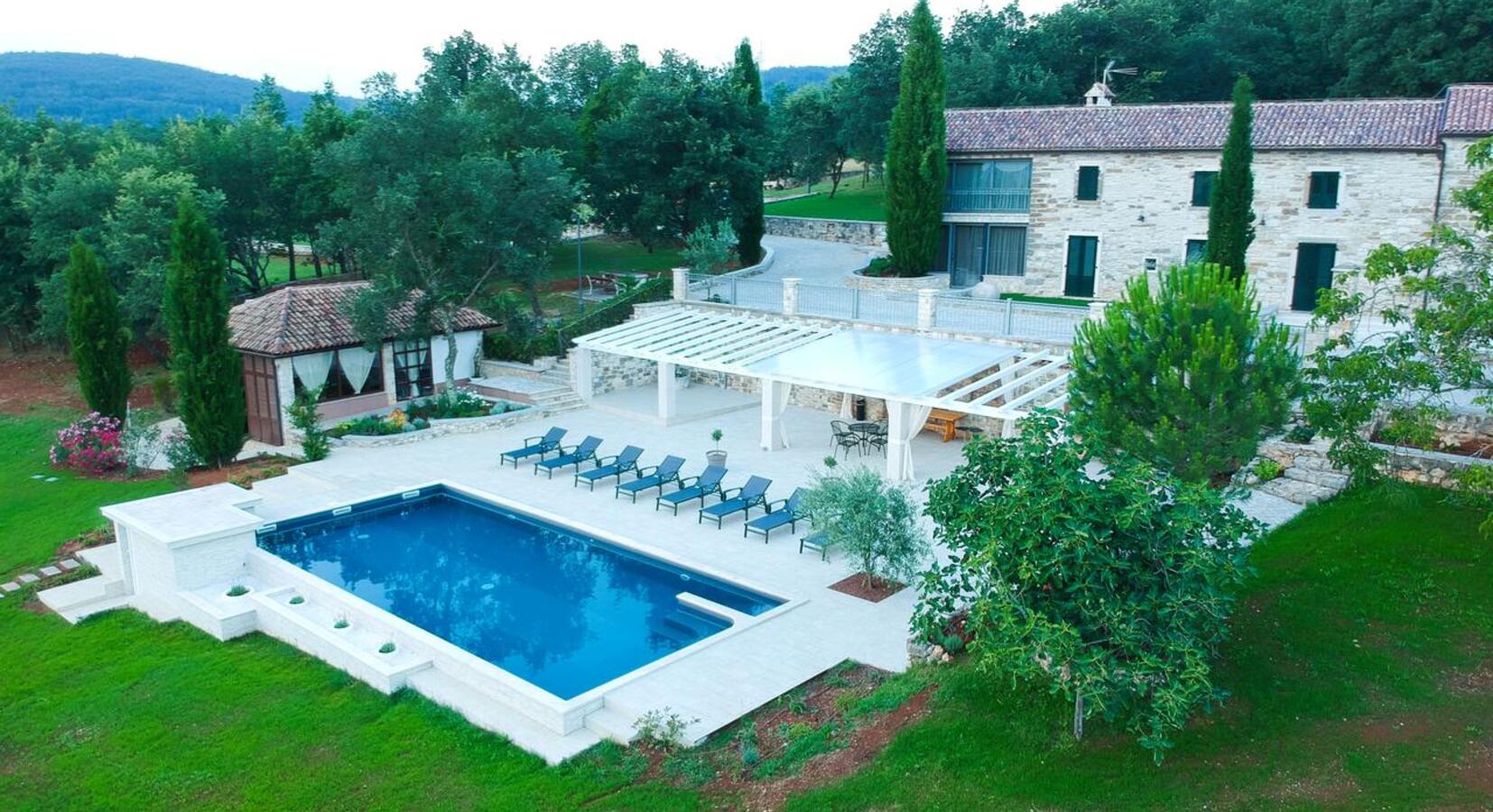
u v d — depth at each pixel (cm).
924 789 1012
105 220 3506
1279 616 1270
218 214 3759
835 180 6938
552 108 4516
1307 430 1903
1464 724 1033
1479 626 1220
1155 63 6169
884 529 1627
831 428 2686
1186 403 1379
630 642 1603
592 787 1145
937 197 3669
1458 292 1259
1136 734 1029
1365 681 1123
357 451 2639
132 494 2362
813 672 1388
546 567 1941
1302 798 934
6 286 3878
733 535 1991
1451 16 4788
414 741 1294
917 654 1347
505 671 1423
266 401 2830
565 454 2512
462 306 3198
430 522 2205
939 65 3597
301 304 2958
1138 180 3488
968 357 2447
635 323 3017
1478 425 1812
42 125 4772
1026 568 931
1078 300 3619
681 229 4409
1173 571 955
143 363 3841
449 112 2797
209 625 1694
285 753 1283
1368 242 3136
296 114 17338
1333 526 1555
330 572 1934
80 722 1396
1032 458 979
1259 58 5944
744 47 4609
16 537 2150
